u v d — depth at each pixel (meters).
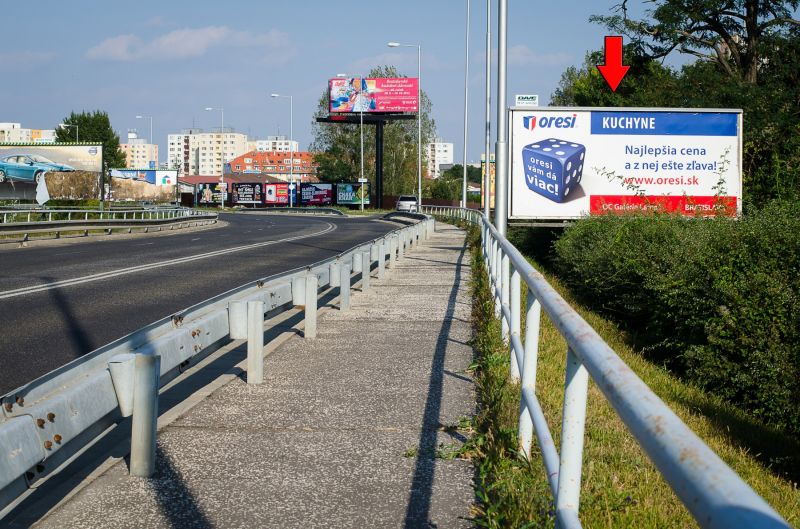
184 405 7.08
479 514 4.53
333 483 5.10
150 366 5.19
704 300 10.98
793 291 10.05
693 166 26.36
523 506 4.22
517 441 5.37
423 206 81.69
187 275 18.97
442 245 31.88
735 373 10.23
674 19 36.81
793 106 33.16
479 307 12.36
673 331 12.81
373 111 98.81
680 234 15.03
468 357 9.29
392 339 10.54
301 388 7.73
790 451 8.23
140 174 105.62
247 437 6.11
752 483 6.41
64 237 35.00
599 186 26.53
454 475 5.25
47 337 10.60
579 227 20.58
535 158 26.58
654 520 4.38
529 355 5.14
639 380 2.04
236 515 4.57
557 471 3.38
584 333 2.85
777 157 26.66
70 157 58.84
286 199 111.00
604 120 26.44
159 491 4.95
